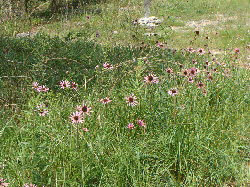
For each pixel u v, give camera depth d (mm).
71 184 2475
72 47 6125
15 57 5438
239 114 4008
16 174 2455
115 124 3305
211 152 3203
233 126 3738
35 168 2418
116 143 3086
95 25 9086
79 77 4840
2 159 2537
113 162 2799
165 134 3244
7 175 2393
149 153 3072
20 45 6195
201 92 4031
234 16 16141
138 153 2633
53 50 5711
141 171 2820
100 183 2609
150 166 2945
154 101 3688
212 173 2945
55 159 2668
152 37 7461
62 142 2803
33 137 2635
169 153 3012
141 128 3242
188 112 3512
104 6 10828
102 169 2691
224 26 13078
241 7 18938
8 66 4918
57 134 2955
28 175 2504
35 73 4477
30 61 5145
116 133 3277
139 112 3471
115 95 3902
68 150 2805
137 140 3176
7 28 6621
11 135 3033
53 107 3484
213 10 18266
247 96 4406
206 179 2934
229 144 3467
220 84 4469
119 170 2637
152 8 16375
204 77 4480
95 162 2689
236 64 5371
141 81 4004
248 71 5180
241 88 4559
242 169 3076
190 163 3043
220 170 3021
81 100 3914
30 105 3105
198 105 3814
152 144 3164
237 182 2928
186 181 2832
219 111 3908
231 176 3018
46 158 2623
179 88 3762
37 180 2352
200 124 3375
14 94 3891
